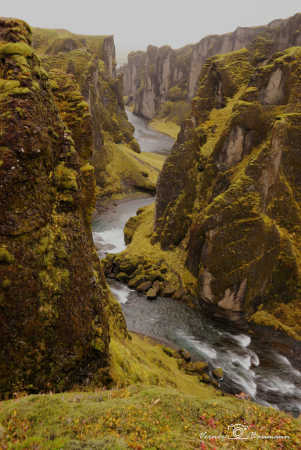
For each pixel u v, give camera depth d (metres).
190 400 11.70
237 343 38.34
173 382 23.88
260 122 46.38
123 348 21.88
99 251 66.06
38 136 13.49
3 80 13.06
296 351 37.19
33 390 12.94
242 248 42.38
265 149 42.84
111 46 190.38
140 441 8.78
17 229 12.70
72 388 14.46
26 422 9.29
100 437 8.62
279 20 132.75
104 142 120.25
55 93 21.27
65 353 14.26
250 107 46.44
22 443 8.20
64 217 15.60
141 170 119.88
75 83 22.67
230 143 49.09
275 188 44.44
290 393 29.84
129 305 45.28
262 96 49.25
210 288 44.22
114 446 8.17
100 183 104.19
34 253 13.38
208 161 53.56
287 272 44.00
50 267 14.00
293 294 43.59
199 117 62.06
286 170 45.72
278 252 43.56
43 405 10.26
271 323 41.66
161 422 9.96
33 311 13.09
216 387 29.11
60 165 15.87
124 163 118.69
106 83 148.12
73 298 15.07
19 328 12.68
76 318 15.03
